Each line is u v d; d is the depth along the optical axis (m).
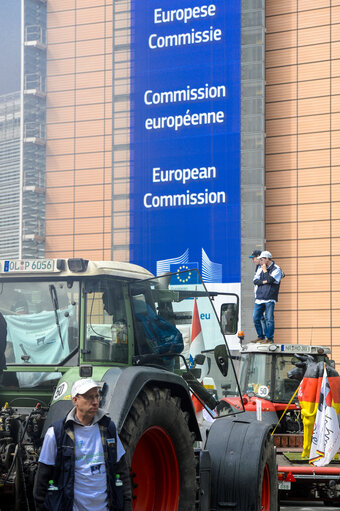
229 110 50.75
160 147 52.16
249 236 49.50
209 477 8.73
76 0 57.44
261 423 9.55
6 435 7.13
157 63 52.78
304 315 49.53
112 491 5.54
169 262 50.84
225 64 51.06
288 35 52.78
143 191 52.28
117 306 7.93
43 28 58.91
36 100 58.06
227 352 8.70
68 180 56.19
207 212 50.44
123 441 6.84
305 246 50.28
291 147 51.62
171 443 7.70
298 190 51.00
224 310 9.73
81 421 5.57
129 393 6.96
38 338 7.66
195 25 52.00
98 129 55.72
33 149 57.66
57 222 56.09
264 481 9.42
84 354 7.55
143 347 8.13
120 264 8.06
